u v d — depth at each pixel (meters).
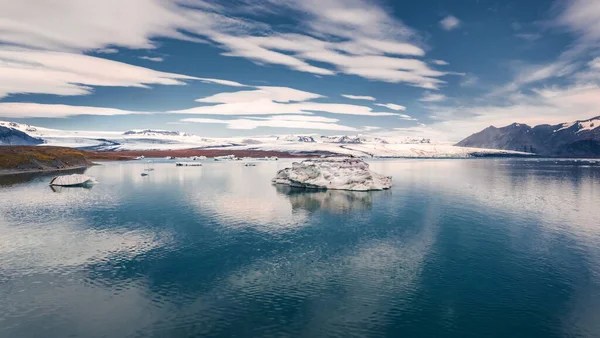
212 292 25.23
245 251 34.06
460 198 66.38
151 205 58.38
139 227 43.25
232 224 44.81
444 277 27.86
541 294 24.98
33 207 56.25
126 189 79.31
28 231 41.31
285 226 43.81
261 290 25.58
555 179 106.31
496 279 27.50
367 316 22.03
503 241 37.47
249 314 22.22
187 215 50.25
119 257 32.44
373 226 43.88
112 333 20.12
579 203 60.94
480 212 52.78
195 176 114.94
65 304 23.50
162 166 173.00
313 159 86.12
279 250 34.34
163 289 25.75
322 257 32.38
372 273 28.67
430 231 41.47
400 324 21.12
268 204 59.47
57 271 29.08
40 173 116.75
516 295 24.83
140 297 24.52
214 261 31.34
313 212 52.44
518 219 47.94
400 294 24.97
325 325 20.98
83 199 64.44
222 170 146.38
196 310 22.72
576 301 23.95
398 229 42.41
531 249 34.81
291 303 23.67
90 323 21.16
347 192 75.38
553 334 20.17
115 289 25.78
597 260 31.64
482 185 89.44
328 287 26.05
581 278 27.67
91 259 31.88
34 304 23.50
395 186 87.19
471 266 30.20
